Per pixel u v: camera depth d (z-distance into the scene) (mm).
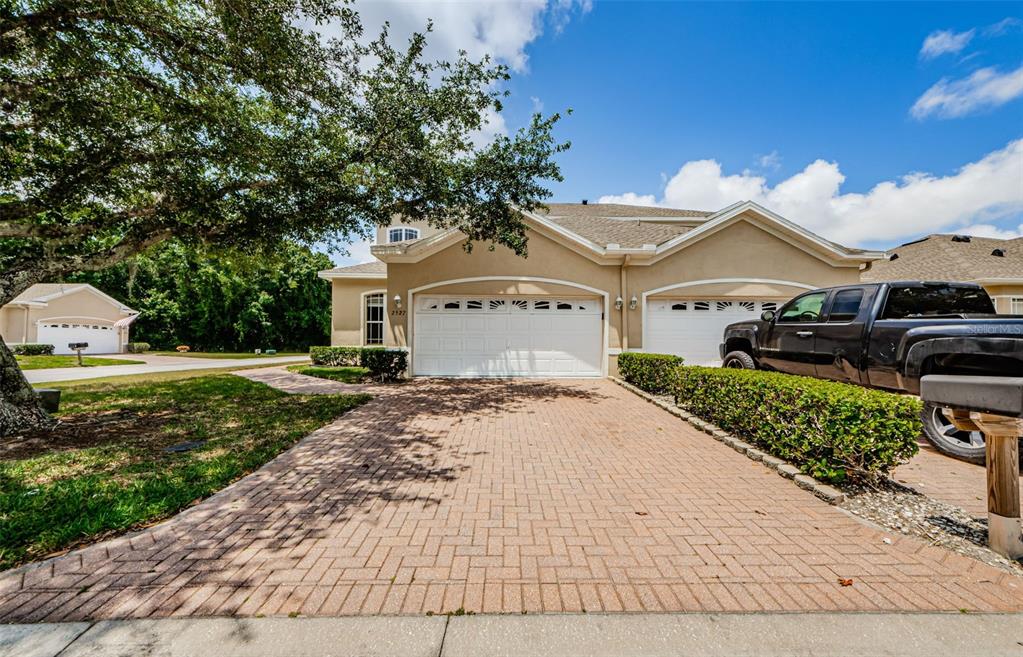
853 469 4062
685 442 5867
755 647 2094
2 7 5090
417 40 7191
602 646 2100
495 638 2148
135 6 5512
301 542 3129
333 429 6488
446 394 9539
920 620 2281
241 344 32969
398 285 11828
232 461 4852
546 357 12133
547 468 4809
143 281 33531
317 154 7727
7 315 25094
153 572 2736
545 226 11758
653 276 11898
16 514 3434
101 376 13273
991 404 2754
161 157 6758
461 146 8680
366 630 2197
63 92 5695
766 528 3379
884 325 5488
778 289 11836
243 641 2115
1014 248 16078
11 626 2221
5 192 7156
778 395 4805
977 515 3584
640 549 3053
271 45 6180
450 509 3725
